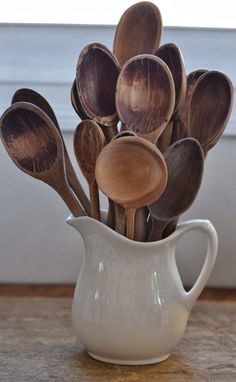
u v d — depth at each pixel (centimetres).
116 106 60
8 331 74
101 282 62
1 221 95
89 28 96
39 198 94
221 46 96
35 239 95
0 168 94
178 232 63
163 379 60
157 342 62
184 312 64
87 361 64
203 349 69
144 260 62
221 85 62
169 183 60
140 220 63
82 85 62
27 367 62
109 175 57
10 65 96
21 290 93
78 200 67
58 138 61
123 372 62
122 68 60
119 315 61
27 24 95
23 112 60
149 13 67
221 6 97
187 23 97
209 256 65
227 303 89
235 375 61
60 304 87
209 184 94
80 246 95
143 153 56
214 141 63
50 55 96
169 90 59
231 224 94
